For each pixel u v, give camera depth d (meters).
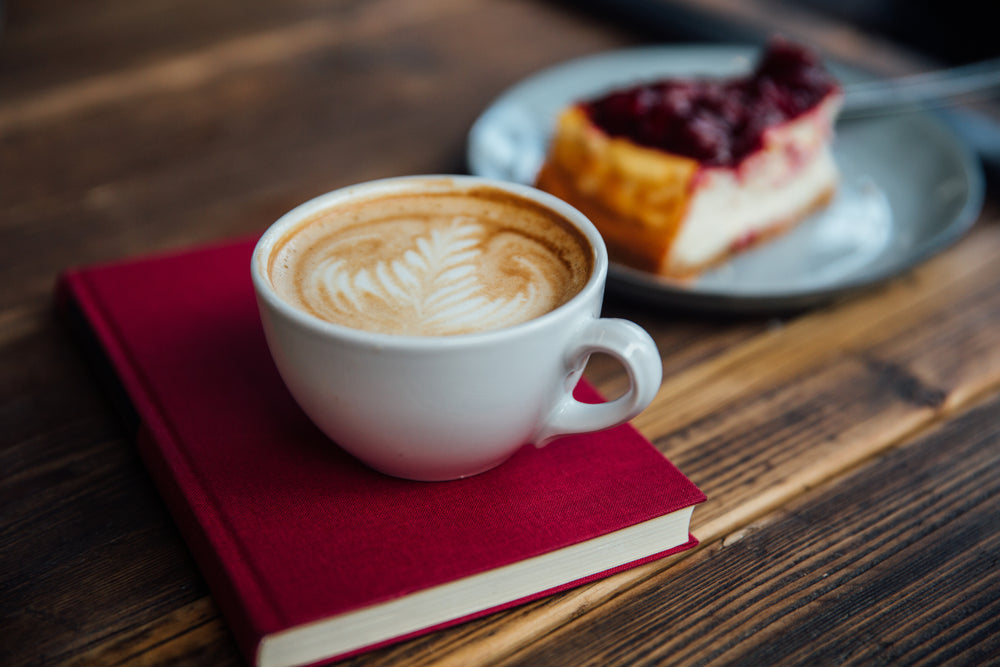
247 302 0.49
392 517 0.40
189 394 0.44
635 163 0.61
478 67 0.79
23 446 0.45
